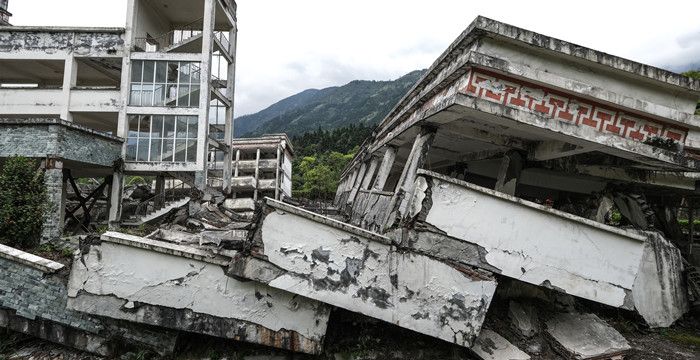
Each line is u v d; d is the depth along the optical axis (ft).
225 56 68.64
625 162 28.43
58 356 21.49
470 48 23.22
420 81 30.42
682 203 46.11
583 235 22.50
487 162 44.24
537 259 21.94
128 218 53.57
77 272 20.62
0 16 65.82
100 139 48.88
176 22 68.64
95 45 57.16
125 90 56.03
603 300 22.48
